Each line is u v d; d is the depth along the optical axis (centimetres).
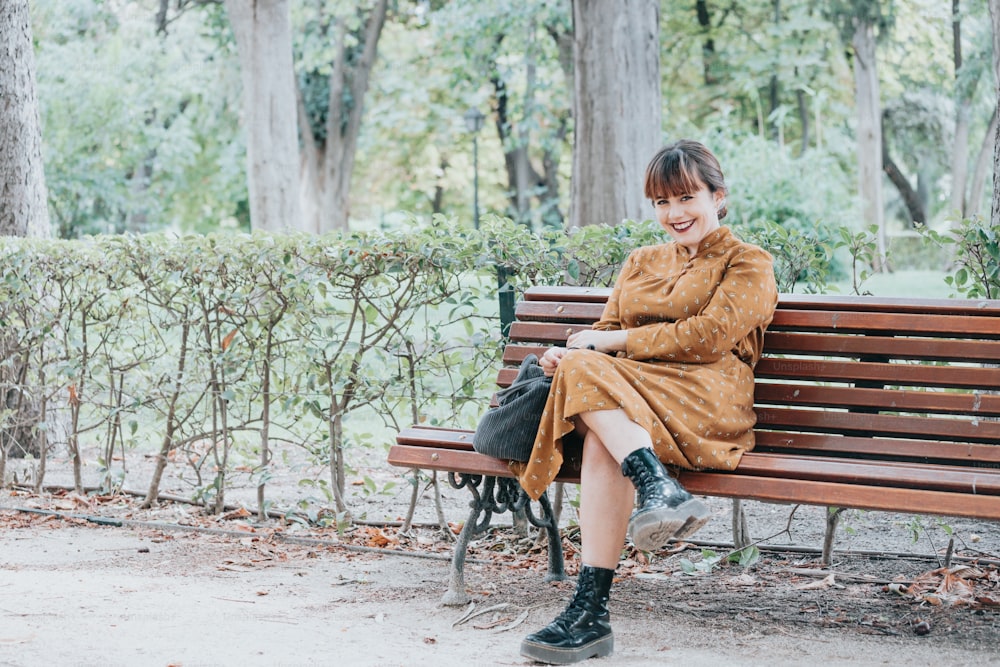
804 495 314
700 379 341
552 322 412
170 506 547
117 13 2391
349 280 488
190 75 2445
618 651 320
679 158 354
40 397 641
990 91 2517
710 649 320
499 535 484
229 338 505
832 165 2114
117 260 525
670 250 371
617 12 809
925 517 511
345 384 484
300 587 398
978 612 356
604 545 321
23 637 323
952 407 355
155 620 346
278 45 1346
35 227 730
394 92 2620
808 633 336
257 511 530
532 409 338
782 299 388
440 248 459
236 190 2769
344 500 555
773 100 2700
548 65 2427
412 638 333
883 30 2448
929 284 1922
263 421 510
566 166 2919
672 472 332
